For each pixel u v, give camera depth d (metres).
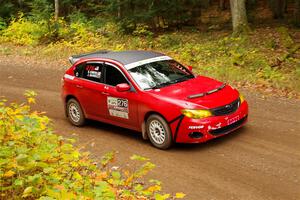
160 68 9.52
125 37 22.62
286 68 14.83
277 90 12.45
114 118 9.73
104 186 4.84
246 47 18.11
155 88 8.97
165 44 20.48
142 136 9.47
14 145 5.71
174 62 9.92
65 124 11.07
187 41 20.73
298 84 12.47
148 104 8.73
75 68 10.62
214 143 8.73
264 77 13.87
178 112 8.30
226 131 8.57
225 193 6.68
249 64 15.61
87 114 10.44
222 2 31.02
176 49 19.30
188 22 24.72
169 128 8.51
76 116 10.77
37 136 6.12
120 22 23.05
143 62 9.56
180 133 8.36
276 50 17.44
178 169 7.71
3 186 5.24
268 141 8.60
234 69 14.95
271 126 9.48
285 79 13.27
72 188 5.15
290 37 19.19
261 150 8.19
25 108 6.94
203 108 8.27
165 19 23.52
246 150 8.24
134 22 22.84
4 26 26.72
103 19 25.03
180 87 8.93
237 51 17.25
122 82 9.36
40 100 13.50
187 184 7.10
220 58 16.88
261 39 19.20
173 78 9.35
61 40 23.00
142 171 5.38
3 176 5.13
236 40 19.12
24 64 19.33
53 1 30.23
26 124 6.05
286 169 7.30
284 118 9.98
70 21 26.73
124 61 9.59
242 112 8.80
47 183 5.22
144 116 8.91
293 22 22.52
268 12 28.61
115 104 9.51
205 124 8.20
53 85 15.41
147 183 7.19
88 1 29.39
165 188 7.00
